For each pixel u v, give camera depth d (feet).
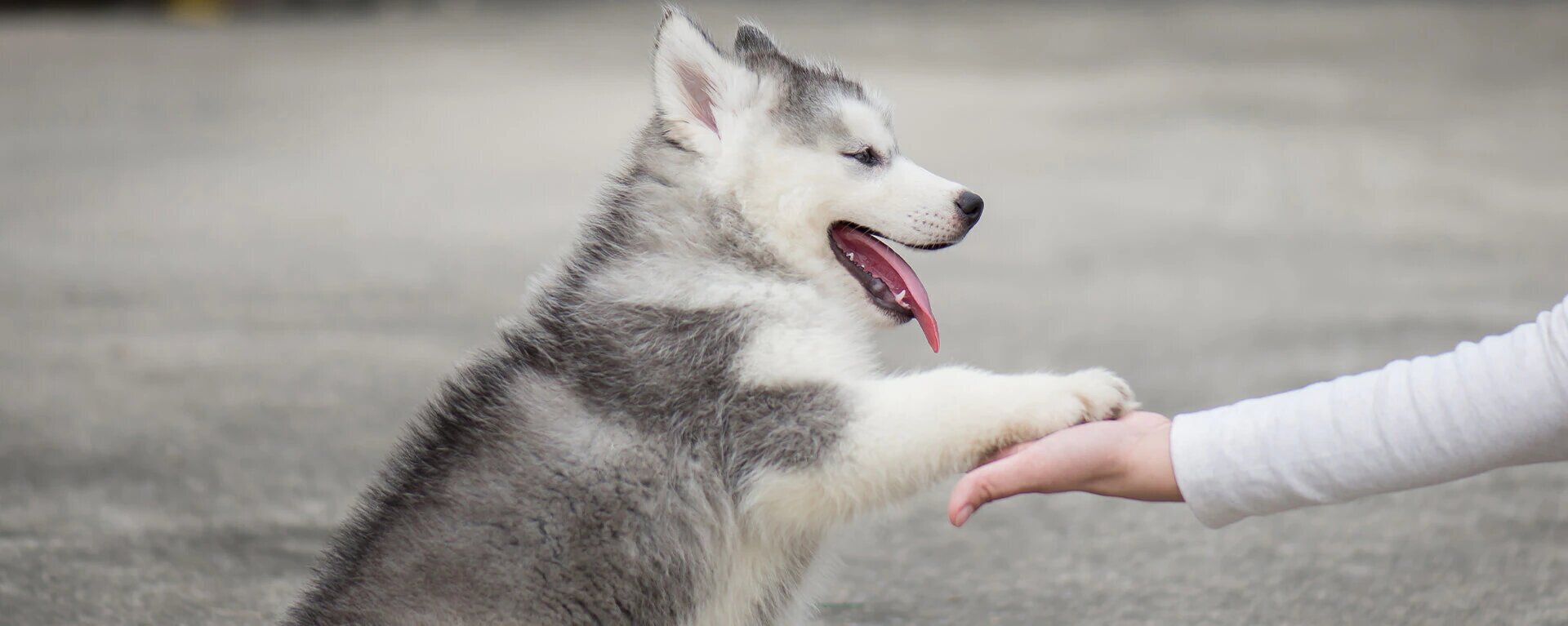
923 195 11.94
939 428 10.02
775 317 10.91
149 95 57.06
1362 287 28.07
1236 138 45.50
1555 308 8.18
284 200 38.29
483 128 49.44
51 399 20.63
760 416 10.39
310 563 14.62
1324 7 79.30
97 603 13.44
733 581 10.74
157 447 18.52
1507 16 71.72
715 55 12.07
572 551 10.02
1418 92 53.47
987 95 53.83
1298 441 8.70
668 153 11.94
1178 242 32.96
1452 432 8.32
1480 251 31.27
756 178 11.79
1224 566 14.55
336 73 63.41
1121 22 76.07
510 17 87.76
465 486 10.21
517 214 36.22
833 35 71.05
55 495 16.58
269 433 19.12
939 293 28.60
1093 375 10.27
